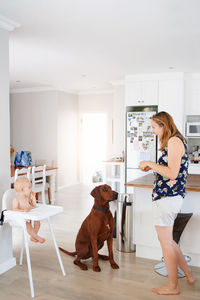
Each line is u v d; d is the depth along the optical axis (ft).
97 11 8.98
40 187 17.67
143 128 19.24
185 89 18.93
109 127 26.02
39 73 18.54
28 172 16.30
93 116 26.71
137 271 9.68
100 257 10.70
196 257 10.09
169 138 7.98
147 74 18.93
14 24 9.82
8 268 9.78
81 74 18.98
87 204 19.33
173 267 8.23
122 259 10.66
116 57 14.65
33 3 8.40
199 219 9.82
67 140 25.79
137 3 8.44
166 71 18.22
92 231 9.55
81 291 8.45
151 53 13.92
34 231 9.43
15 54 13.84
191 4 8.50
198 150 19.58
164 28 10.52
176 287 8.32
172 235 9.04
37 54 13.89
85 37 11.46
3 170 9.70
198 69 17.65
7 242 9.86
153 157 19.03
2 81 9.60
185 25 10.21
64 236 13.19
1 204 9.61
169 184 8.02
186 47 12.95
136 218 10.68
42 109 24.73
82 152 27.35
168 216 8.09
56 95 24.08
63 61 15.35
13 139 26.18
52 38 11.56
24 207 9.29
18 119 25.86
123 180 20.65
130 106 19.53
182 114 18.56
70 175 26.50
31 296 8.18
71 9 8.84
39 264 10.21
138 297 8.14
